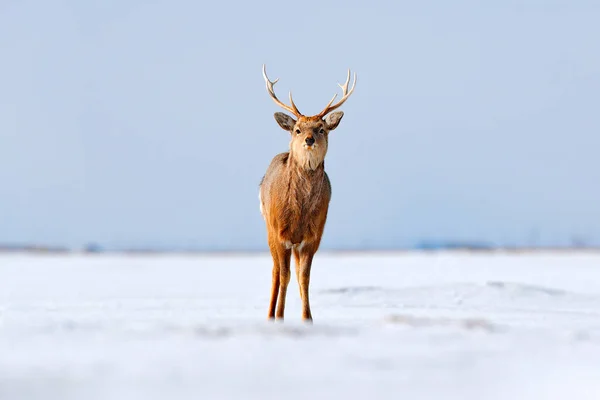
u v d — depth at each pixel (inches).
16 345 1306.6
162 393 942.4
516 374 1083.3
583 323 1914.4
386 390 971.9
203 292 3491.6
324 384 995.9
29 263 7480.3
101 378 1024.2
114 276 5068.9
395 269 5743.1
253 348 1277.1
